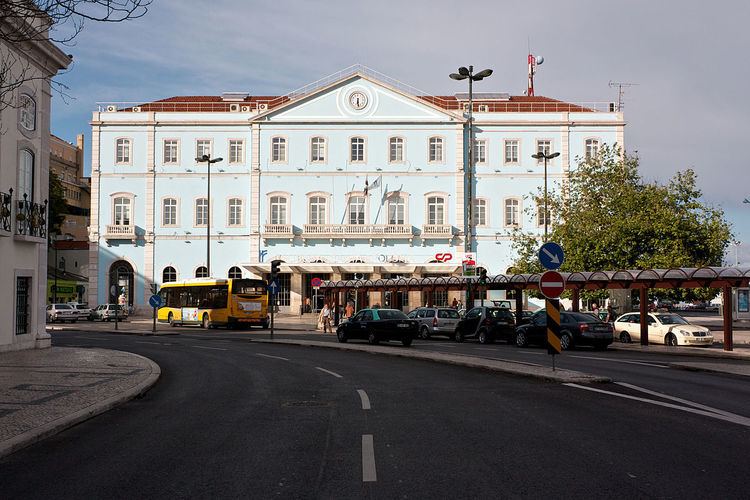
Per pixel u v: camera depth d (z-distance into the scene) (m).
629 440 8.89
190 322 50.31
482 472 7.24
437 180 60.88
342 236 60.09
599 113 61.25
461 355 22.70
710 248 40.38
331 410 11.81
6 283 23.50
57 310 57.03
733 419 10.50
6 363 20.05
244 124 61.19
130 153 61.25
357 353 25.91
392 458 7.98
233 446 8.85
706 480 6.85
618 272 30.72
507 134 61.25
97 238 60.88
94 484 7.05
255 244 60.53
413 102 61.00
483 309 33.16
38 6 9.62
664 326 30.89
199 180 61.25
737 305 53.47
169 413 11.80
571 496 6.30
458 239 60.75
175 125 61.31
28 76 24.39
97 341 33.78
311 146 60.97
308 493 6.55
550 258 17.05
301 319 57.16
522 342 30.03
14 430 9.64
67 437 9.71
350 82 61.03
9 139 23.22
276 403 12.77
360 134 60.94
